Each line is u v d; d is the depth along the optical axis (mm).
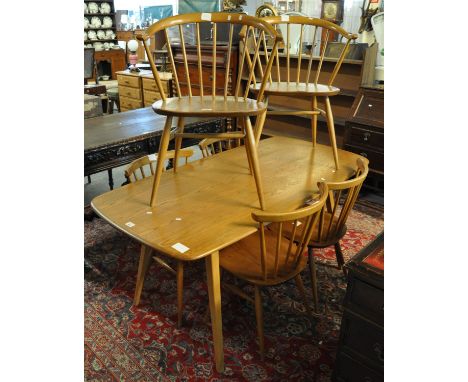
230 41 1735
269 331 1817
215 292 1485
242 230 1438
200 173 1998
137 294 1959
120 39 7473
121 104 5551
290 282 2168
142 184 1867
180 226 1470
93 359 1659
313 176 1956
